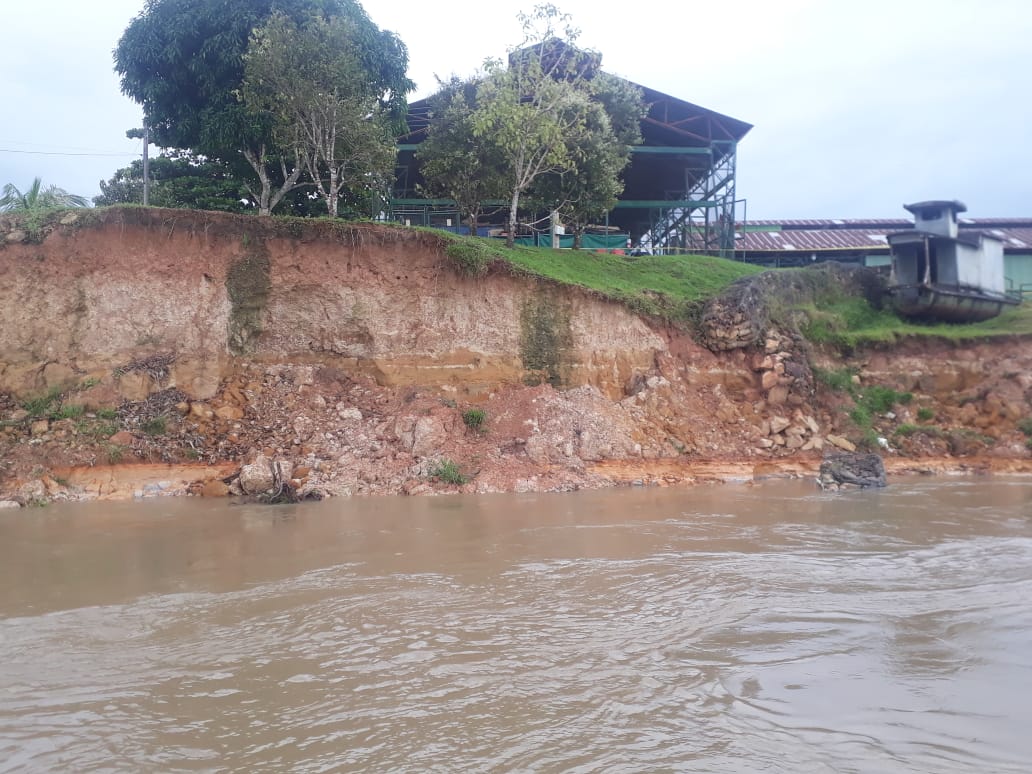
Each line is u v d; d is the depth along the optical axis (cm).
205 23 2488
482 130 2603
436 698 613
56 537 1248
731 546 1205
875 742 551
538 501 1659
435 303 2205
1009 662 711
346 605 866
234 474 1766
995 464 2297
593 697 618
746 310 2419
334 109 2381
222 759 514
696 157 3741
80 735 546
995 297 2895
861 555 1149
